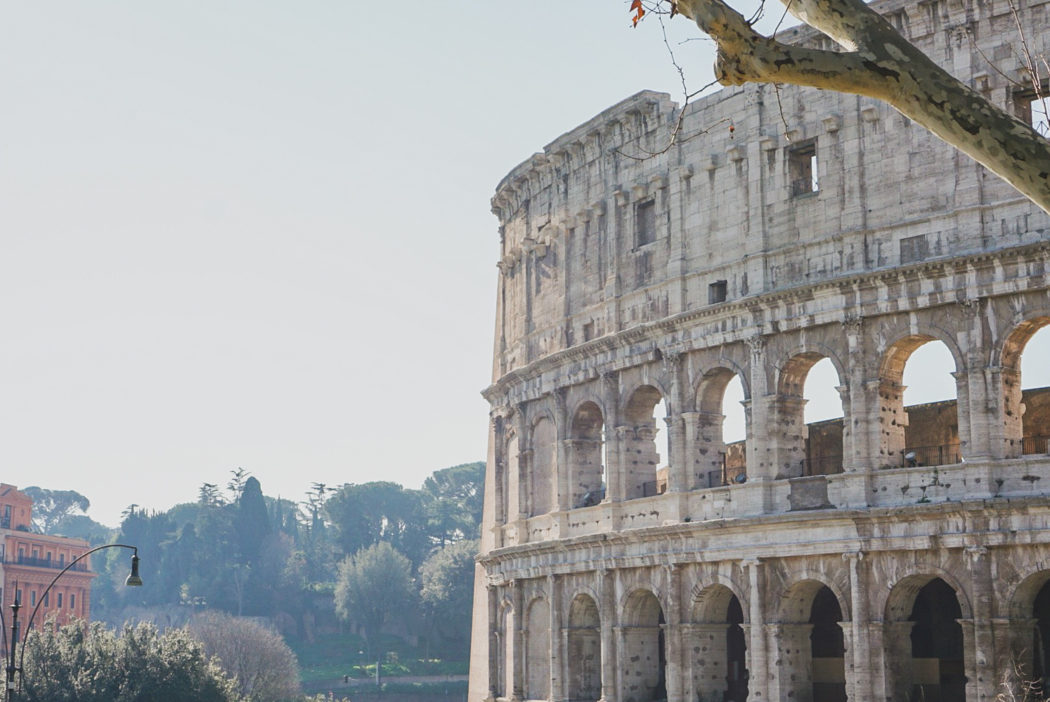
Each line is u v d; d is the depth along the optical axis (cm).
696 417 13562
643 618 14350
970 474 11106
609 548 14388
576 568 14900
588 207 15412
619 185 14975
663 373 13975
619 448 14588
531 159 16600
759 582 12531
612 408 14688
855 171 12112
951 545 11112
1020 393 11250
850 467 11881
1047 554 10656
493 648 17088
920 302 11519
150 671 18888
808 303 12338
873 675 11594
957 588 11112
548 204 16475
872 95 4044
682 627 13362
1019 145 3816
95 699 18312
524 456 16512
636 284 14562
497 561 16850
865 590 11700
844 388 12031
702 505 13312
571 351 15212
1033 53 11031
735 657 14788
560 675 15150
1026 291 10912
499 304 18588
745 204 13162
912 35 11731
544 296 16488
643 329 14062
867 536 11675
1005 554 10875
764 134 13000
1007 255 10962
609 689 14288
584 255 15600
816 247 12394
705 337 13338
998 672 10788
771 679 12425
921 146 11712
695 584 13312
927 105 3928
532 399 16350
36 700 17925
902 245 11750
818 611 14125
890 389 11925
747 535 12662
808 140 12606
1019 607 10856
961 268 11250
